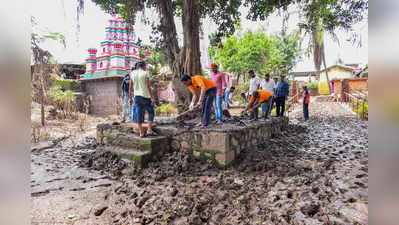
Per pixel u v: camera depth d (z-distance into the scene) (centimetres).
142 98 450
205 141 427
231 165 420
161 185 340
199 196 300
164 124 545
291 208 260
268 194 302
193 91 488
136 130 494
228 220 251
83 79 1595
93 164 445
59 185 344
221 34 905
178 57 716
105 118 1302
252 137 521
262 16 896
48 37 727
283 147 537
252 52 2005
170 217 255
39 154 532
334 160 421
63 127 943
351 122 934
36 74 877
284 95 807
